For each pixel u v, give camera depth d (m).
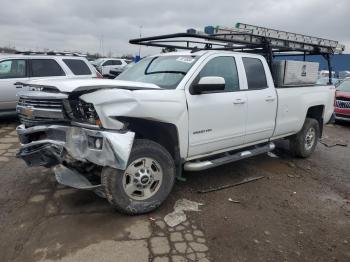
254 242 3.54
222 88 4.27
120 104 3.55
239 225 3.88
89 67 10.02
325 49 7.05
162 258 3.17
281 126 5.80
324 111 6.88
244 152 5.24
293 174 5.81
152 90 3.89
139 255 3.19
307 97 6.31
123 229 3.62
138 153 3.81
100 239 3.42
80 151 3.63
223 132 4.72
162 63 4.87
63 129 3.74
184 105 4.15
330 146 8.11
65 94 3.60
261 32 5.55
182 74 4.39
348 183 5.54
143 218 3.88
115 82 3.87
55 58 9.41
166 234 3.58
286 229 3.87
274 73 5.93
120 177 3.69
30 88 4.43
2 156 6.07
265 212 4.26
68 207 4.06
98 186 3.70
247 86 5.14
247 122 5.09
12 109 8.94
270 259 3.27
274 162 6.42
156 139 4.27
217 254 3.29
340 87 12.14
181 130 4.16
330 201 4.75
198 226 3.79
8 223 3.66
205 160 4.75
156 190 4.02
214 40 5.13
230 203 4.45
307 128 6.50
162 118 3.92
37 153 4.08
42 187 4.64
